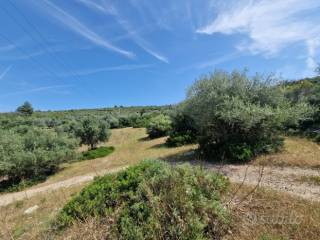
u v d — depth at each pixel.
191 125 14.90
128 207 3.94
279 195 4.75
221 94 9.06
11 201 9.52
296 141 10.80
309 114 9.41
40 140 15.56
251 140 9.20
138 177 4.45
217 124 9.47
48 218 5.02
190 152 11.66
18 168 13.60
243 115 8.16
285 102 9.20
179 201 3.58
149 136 22.83
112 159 14.99
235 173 7.29
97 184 4.91
